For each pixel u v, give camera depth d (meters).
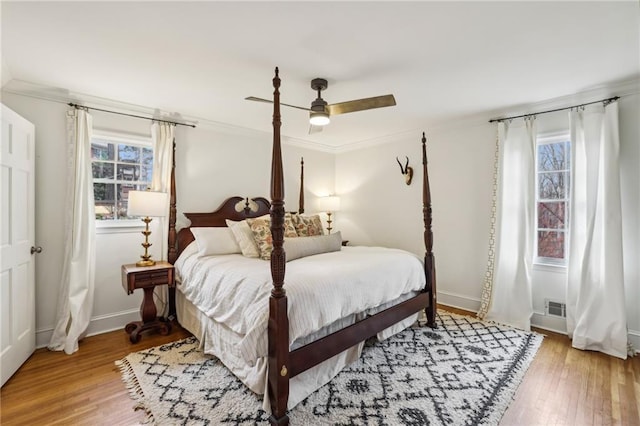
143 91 2.83
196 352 2.60
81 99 2.92
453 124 3.81
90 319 2.96
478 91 2.83
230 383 2.13
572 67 2.35
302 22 1.78
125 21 1.77
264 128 4.10
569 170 3.11
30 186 2.52
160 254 3.32
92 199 2.91
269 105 3.19
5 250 2.16
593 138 2.78
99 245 3.05
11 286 2.22
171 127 3.46
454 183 3.86
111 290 3.11
